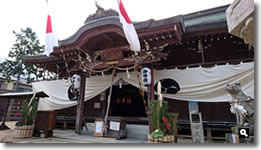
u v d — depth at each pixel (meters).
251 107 4.54
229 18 3.57
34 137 7.94
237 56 9.11
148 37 8.01
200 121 7.07
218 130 8.55
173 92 8.84
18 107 14.83
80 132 9.32
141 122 10.86
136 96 14.62
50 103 12.34
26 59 13.35
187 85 8.50
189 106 9.02
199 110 8.85
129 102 14.49
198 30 8.34
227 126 7.75
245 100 4.69
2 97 10.09
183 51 10.45
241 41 9.12
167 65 10.57
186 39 9.23
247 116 4.49
